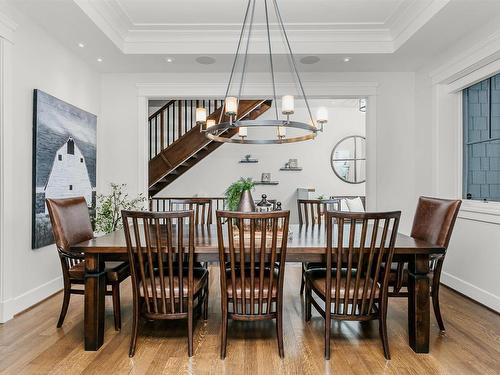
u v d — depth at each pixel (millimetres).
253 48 3625
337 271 2014
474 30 3064
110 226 3982
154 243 2172
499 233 2791
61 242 2346
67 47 3496
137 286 2055
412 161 4258
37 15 2871
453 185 3664
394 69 4152
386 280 2025
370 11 3168
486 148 3234
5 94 2594
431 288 2404
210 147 5984
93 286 2123
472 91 3467
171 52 3658
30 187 2912
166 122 5902
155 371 1890
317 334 2369
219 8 3127
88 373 1865
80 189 3684
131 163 4285
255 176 7062
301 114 7152
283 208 7102
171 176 6148
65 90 3480
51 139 3154
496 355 2072
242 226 1929
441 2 2686
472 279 3125
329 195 7148
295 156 7137
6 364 1950
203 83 4293
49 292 3143
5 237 2590
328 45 3611
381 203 4254
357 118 7180
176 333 2385
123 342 2238
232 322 2584
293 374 1865
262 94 4277
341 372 1886
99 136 4234
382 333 2039
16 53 2744
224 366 1945
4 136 2588
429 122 3865
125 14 3232
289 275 3951
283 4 3047
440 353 2096
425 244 2156
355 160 7168
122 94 4281
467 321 2592
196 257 2164
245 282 2100
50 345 2180
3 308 2553
